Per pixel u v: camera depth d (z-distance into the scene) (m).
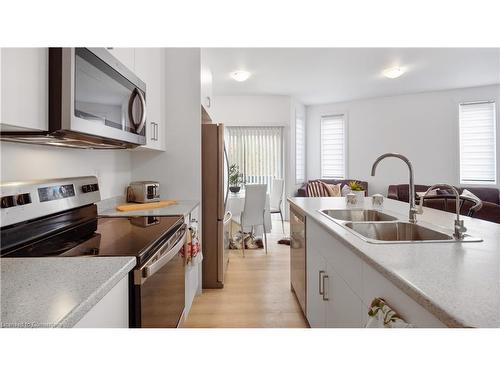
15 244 1.20
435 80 4.97
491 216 2.57
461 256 1.03
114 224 1.68
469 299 0.71
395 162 6.00
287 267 3.53
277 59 3.99
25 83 0.99
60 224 1.52
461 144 5.52
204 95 3.04
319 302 1.85
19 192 1.24
